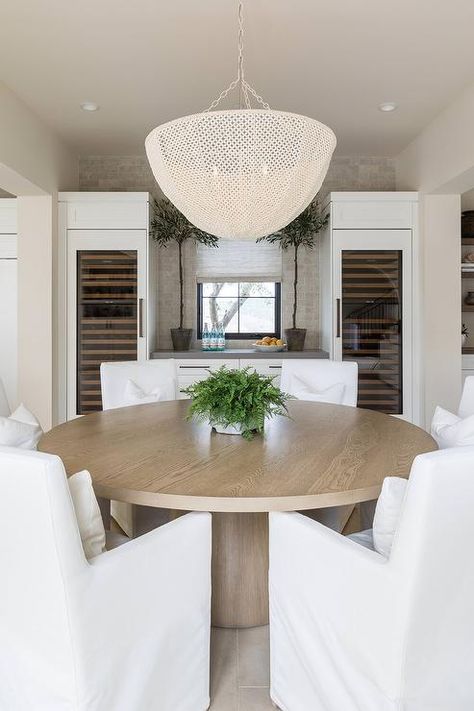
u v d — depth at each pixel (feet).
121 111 12.60
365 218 14.26
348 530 8.82
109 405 10.25
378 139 14.53
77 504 4.14
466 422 6.42
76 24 8.89
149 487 4.72
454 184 12.78
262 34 9.25
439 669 3.87
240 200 6.02
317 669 4.33
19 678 4.04
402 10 8.56
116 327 14.25
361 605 3.92
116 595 3.95
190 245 16.33
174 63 10.29
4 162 11.17
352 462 5.56
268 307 16.63
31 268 13.83
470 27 9.08
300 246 16.24
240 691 5.15
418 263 14.26
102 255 14.23
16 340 14.97
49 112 12.60
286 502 4.50
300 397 10.37
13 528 3.71
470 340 17.22
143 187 15.99
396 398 14.43
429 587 3.63
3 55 9.93
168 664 4.43
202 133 5.66
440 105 12.34
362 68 10.55
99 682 3.83
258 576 6.21
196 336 16.43
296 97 11.87
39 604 3.78
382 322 14.35
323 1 8.28
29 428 6.61
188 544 4.57
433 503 3.47
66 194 14.15
